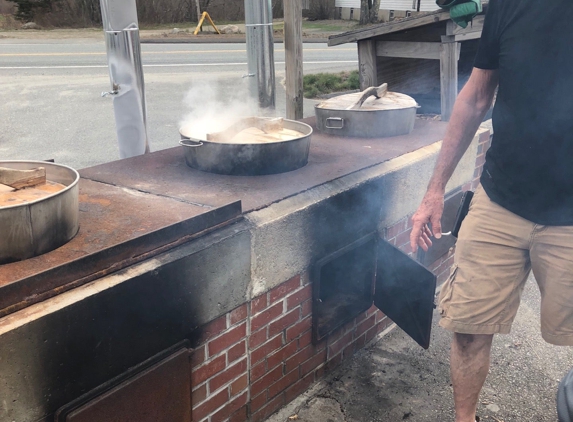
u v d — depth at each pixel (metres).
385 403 2.30
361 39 3.75
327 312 2.47
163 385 1.60
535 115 1.63
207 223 1.67
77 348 1.32
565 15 1.53
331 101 3.10
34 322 1.21
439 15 3.25
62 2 23.25
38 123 7.07
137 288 1.43
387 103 2.98
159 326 1.53
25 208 1.31
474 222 1.86
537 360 2.60
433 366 2.57
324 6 30.86
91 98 8.66
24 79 10.21
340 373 2.49
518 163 1.71
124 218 1.65
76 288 1.33
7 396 1.20
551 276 1.74
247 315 1.90
